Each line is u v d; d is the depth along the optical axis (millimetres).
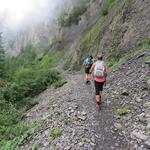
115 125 9164
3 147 11070
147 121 8727
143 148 7590
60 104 14195
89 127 9422
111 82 14227
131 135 8305
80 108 11656
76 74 31688
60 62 56188
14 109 18078
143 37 21016
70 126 9859
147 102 10000
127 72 14430
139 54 16625
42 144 9383
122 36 24812
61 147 8562
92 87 16812
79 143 8484
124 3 28484
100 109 10859
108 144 8211
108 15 36062
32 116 15500
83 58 36500
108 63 22391
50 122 11289
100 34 33281
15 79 28625
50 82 27109
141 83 11828
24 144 10453
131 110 9906
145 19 22719
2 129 13812
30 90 24500
